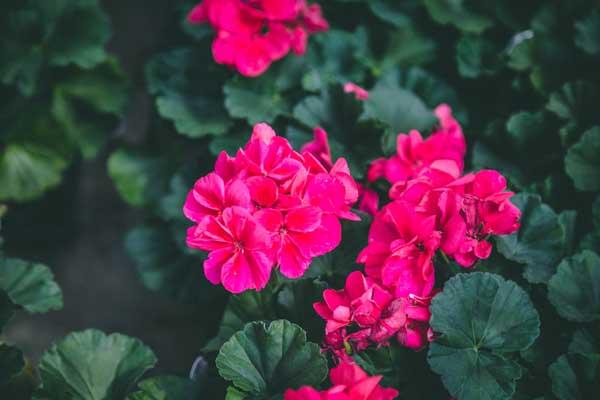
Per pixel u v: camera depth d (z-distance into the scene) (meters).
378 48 1.05
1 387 0.80
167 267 1.00
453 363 0.76
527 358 0.81
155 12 1.30
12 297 0.85
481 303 0.77
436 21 1.03
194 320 1.14
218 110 0.98
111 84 1.07
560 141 0.95
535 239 0.83
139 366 0.81
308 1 1.06
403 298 0.75
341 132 0.93
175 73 1.00
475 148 0.96
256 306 0.81
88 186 1.24
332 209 0.75
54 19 1.03
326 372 0.75
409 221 0.76
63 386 0.79
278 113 0.96
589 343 0.80
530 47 1.00
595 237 0.87
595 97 0.96
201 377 0.80
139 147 1.06
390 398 0.71
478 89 1.04
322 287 0.80
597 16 1.00
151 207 1.04
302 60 0.99
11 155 1.06
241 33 0.90
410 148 0.86
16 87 1.05
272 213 0.73
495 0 1.05
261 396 0.76
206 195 0.74
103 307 1.15
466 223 0.77
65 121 1.06
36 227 1.18
